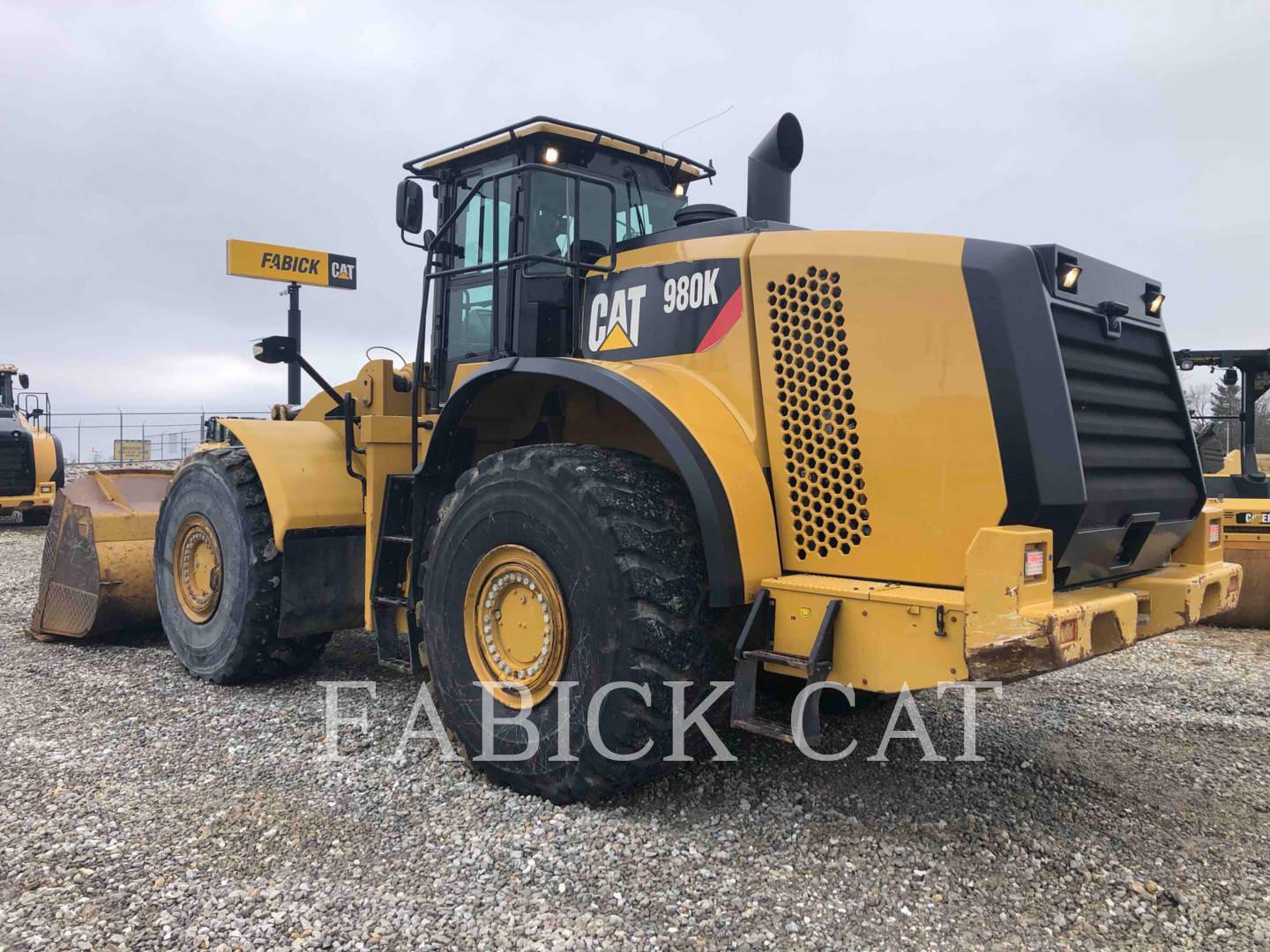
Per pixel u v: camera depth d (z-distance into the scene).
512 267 3.99
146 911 2.42
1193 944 2.34
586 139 4.19
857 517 2.94
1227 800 3.31
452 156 4.49
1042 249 2.78
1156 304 3.37
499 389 3.77
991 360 2.70
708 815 3.05
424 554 3.78
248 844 2.82
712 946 2.29
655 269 3.49
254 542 4.44
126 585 5.54
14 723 4.04
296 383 8.63
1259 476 7.47
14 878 2.59
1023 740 3.96
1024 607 2.47
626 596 2.88
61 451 15.73
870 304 2.91
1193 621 3.19
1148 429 3.28
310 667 5.03
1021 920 2.44
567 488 3.05
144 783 3.32
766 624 2.95
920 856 2.80
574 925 2.37
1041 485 2.63
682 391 3.14
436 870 2.66
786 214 3.88
